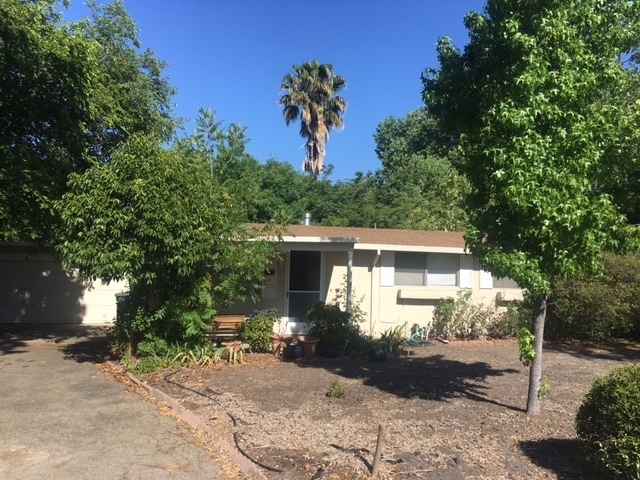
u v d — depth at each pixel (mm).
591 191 6242
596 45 6324
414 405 7344
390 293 14211
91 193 8875
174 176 9219
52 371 9375
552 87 5895
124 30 14766
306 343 11078
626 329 13891
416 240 14477
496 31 6418
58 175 11297
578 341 14047
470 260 14688
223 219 10086
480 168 6367
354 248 13156
